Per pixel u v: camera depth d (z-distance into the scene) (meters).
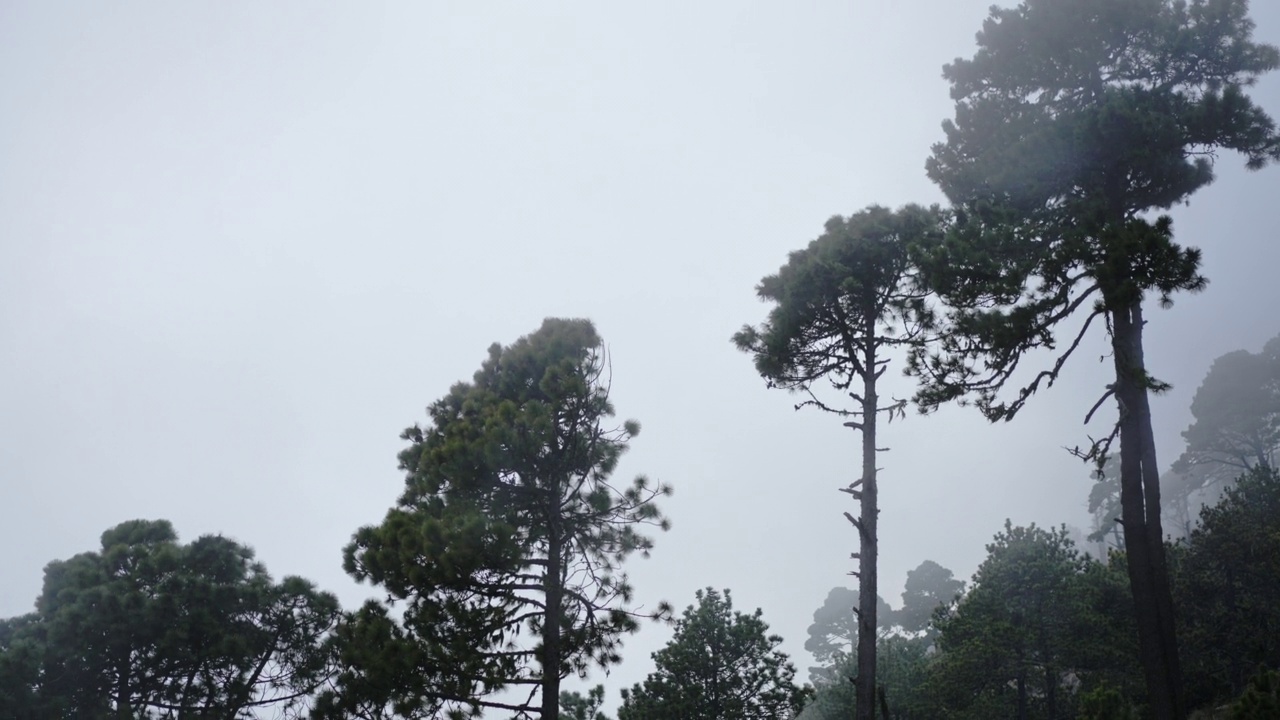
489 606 19.88
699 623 30.27
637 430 22.45
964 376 20.33
